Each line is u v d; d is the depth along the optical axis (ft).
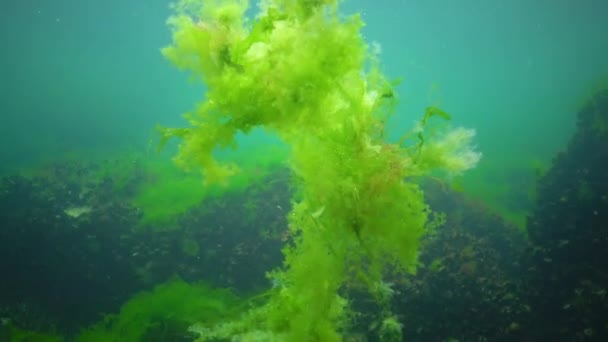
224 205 28.76
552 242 23.45
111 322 22.08
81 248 27.45
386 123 6.01
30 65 262.26
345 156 5.70
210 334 11.73
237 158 39.29
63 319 24.00
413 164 5.80
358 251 6.52
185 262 26.86
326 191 5.82
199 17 6.30
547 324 19.30
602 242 21.68
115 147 77.15
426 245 23.94
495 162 68.80
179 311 20.12
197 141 6.04
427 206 6.09
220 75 5.97
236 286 25.00
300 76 5.41
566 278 21.15
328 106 5.74
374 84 5.97
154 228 28.30
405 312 19.30
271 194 29.27
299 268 6.73
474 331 18.85
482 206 36.91
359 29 5.64
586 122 31.99
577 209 24.34
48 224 27.96
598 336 17.37
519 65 323.57
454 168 5.80
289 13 5.73
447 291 20.24
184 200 30.25
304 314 6.79
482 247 26.37
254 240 26.96
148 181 41.73
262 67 5.64
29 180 34.01
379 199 5.80
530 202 43.83
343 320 8.00
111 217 29.35
